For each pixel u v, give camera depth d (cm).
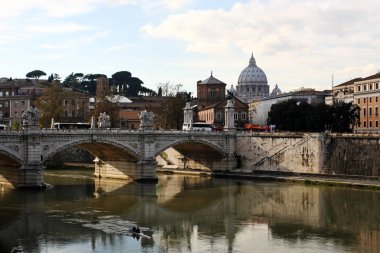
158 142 12738
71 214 8600
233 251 6525
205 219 8331
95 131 11525
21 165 10562
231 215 8631
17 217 8312
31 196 10169
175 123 19200
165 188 11544
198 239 7094
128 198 10175
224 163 14238
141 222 8081
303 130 17312
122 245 6775
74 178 13212
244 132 14312
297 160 13162
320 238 7100
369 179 11762
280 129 17988
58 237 7131
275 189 11262
